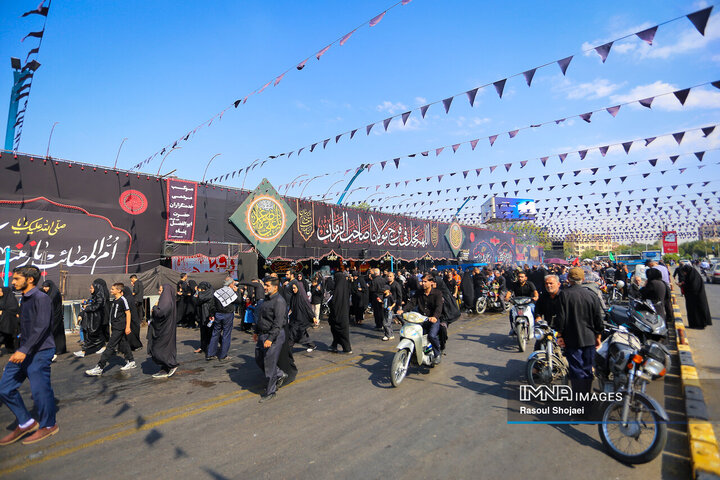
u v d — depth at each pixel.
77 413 4.62
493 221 47.06
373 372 6.44
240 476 3.21
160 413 4.62
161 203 11.55
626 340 4.83
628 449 3.54
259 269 16.45
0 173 8.91
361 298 11.90
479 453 3.58
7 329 7.37
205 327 7.89
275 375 5.20
